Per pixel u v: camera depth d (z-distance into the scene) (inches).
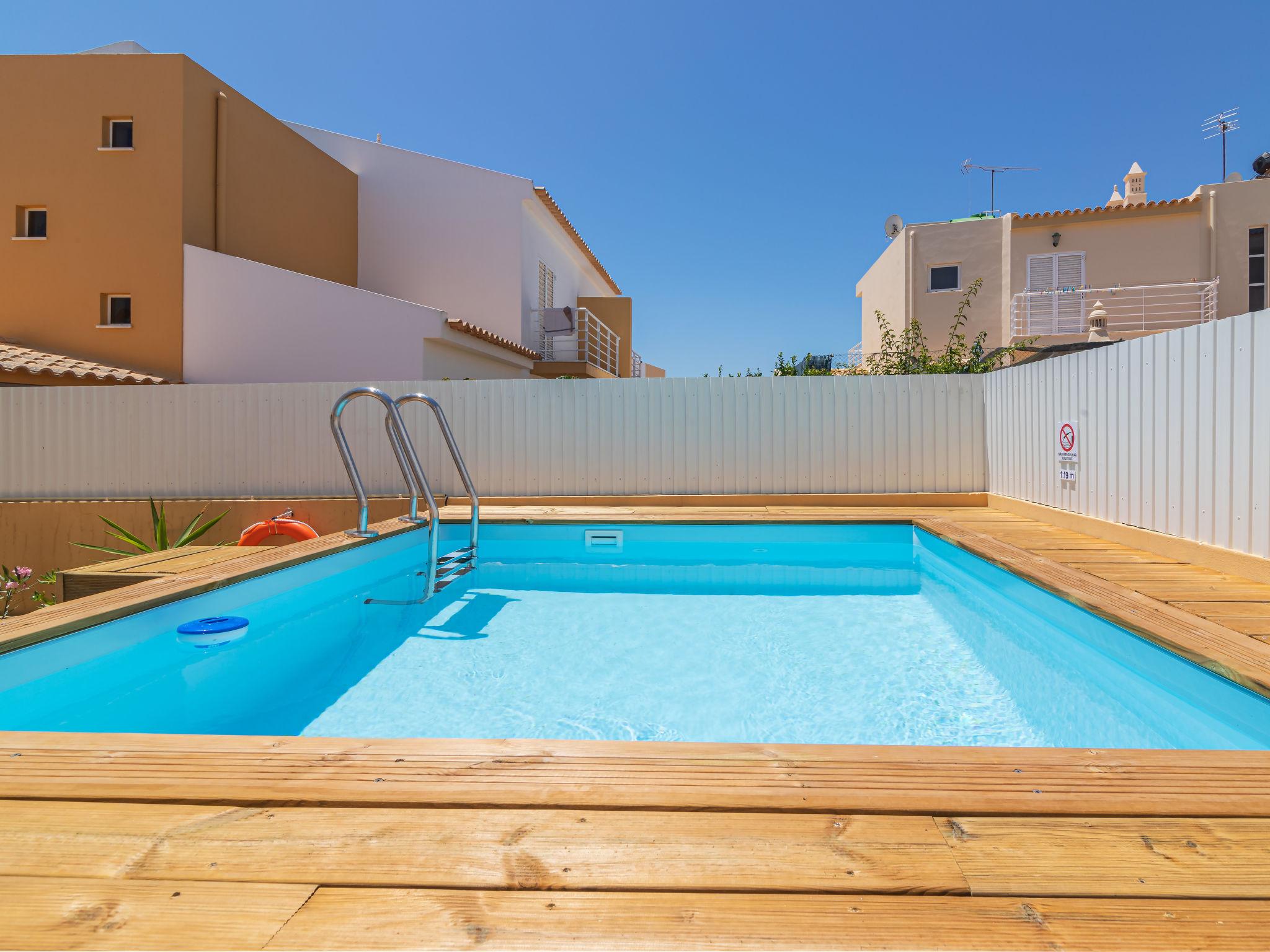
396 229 526.9
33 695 103.2
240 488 290.7
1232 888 44.8
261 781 59.3
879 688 125.0
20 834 51.9
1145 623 111.0
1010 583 166.4
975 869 46.8
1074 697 120.5
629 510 272.8
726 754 64.4
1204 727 96.1
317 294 393.7
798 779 59.2
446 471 297.6
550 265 622.5
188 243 398.6
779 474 293.1
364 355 392.5
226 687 130.0
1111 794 56.5
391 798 56.1
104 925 41.8
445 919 42.1
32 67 402.6
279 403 290.8
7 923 41.9
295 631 164.9
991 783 58.5
